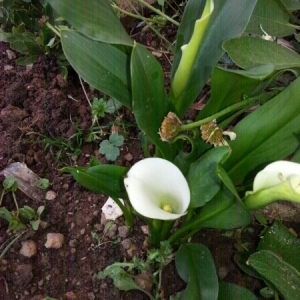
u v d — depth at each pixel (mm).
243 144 520
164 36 866
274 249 570
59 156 725
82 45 498
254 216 675
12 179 678
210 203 507
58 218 681
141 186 446
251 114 520
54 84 787
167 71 826
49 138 753
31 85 790
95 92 789
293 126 511
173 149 560
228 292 558
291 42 780
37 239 662
